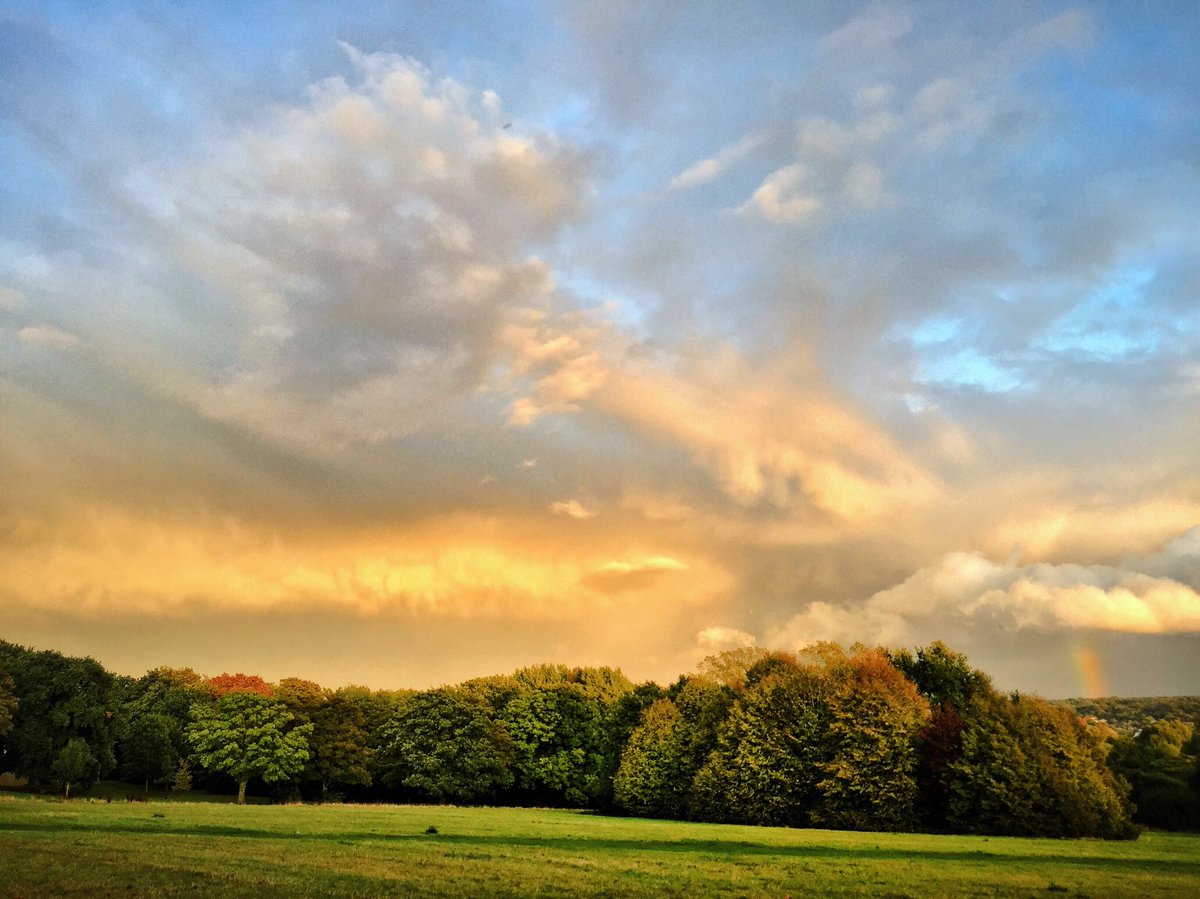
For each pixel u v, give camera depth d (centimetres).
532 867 3588
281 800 11356
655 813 9494
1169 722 11875
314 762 11581
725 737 8819
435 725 11600
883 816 7594
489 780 11281
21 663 9994
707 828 6769
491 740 11712
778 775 8150
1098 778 7631
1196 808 9412
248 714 11125
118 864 3152
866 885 3372
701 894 2989
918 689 9781
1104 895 3266
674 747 9669
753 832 6406
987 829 7219
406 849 4112
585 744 11950
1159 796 9544
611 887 3088
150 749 11319
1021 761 7331
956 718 8075
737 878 3462
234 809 6894
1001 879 3684
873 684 8238
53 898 2506
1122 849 5609
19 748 9569
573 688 12512
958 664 10062
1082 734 8331
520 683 14138
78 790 10312
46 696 9944
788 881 3419
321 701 12256
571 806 12188
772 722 8544
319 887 2817
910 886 3378
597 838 5228
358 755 11856
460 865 3547
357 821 5762
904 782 7650
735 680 9831
